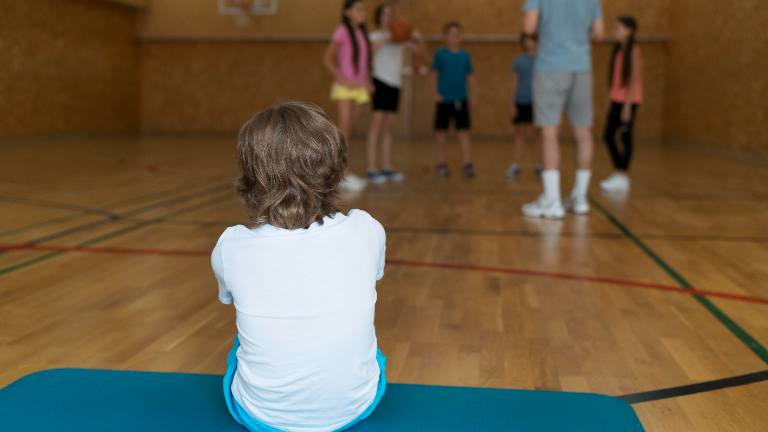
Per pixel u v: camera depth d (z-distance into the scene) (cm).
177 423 112
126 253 259
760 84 650
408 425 112
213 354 159
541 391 129
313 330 98
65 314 187
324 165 99
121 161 622
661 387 142
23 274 226
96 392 125
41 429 109
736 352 162
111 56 976
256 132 97
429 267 245
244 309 100
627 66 440
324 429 104
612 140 463
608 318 188
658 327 181
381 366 113
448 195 428
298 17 992
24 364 151
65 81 874
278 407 101
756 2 655
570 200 376
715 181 507
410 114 1012
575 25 333
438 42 987
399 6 960
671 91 939
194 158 665
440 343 169
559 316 190
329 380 100
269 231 99
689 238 296
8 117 775
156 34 1028
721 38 750
